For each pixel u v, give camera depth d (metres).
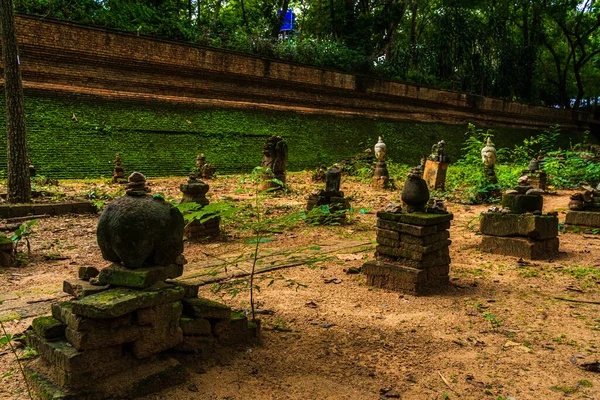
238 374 3.77
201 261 7.67
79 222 11.01
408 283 6.06
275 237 9.91
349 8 43.22
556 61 52.03
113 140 23.19
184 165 23.91
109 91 25.92
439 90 41.75
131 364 3.48
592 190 11.42
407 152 35.25
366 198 16.84
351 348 4.33
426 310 5.44
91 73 25.47
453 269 7.45
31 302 5.52
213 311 4.05
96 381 3.29
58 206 11.80
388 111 39.22
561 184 20.42
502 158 34.97
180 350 3.86
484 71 46.41
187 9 39.50
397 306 5.57
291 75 33.59
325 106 35.75
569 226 11.23
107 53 25.84
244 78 31.47
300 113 33.56
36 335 3.56
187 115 27.78
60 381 3.25
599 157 24.12
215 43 32.06
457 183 20.34
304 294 5.92
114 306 3.26
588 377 3.86
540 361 4.14
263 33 38.81
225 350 4.12
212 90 30.16
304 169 28.16
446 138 39.78
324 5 46.38
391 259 6.45
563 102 52.81
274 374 3.79
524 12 48.28
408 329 4.83
